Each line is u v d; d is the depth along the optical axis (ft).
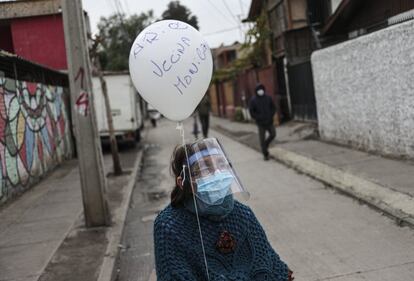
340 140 46.73
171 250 8.32
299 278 18.26
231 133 80.94
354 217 25.03
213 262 8.42
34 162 44.86
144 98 10.50
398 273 17.72
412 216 23.07
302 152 45.96
